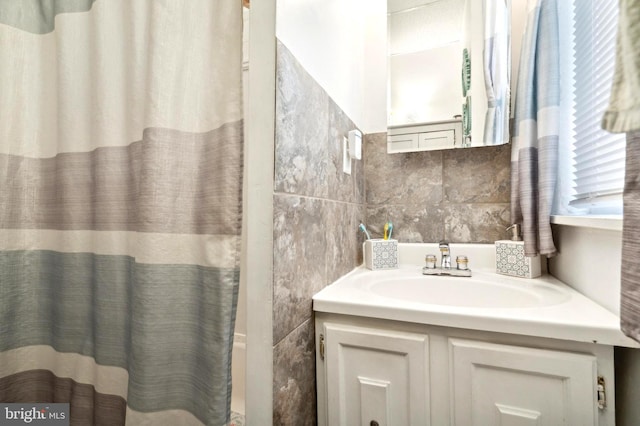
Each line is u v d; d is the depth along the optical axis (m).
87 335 0.69
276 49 0.60
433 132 1.23
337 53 1.00
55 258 0.71
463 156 1.21
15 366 0.70
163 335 0.58
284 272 0.63
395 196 1.30
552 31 0.88
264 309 0.60
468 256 1.13
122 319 0.65
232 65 0.56
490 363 0.61
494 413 0.61
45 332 0.73
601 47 0.72
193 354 0.59
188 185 0.60
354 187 1.17
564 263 0.90
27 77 0.70
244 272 0.96
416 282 1.02
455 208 1.22
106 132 0.65
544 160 0.87
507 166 1.16
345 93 1.08
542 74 0.89
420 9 1.26
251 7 0.62
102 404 0.65
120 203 0.65
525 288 0.87
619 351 0.62
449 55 1.21
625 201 0.39
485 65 1.16
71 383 0.70
